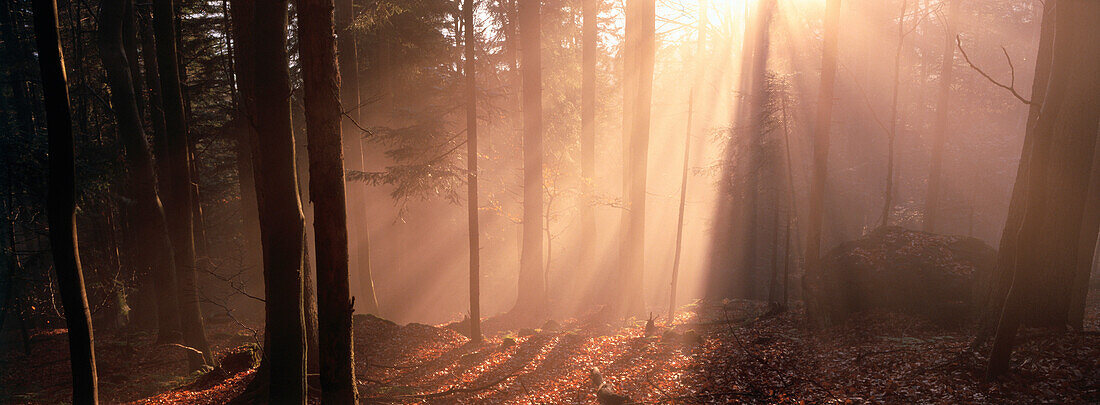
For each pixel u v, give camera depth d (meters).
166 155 16.64
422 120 18.67
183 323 14.60
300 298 7.07
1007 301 8.45
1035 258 8.30
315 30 6.84
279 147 6.89
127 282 21.66
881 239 14.82
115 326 23.94
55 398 13.29
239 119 22.78
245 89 9.37
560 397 10.53
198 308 14.82
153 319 21.31
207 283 24.11
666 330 15.02
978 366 9.22
